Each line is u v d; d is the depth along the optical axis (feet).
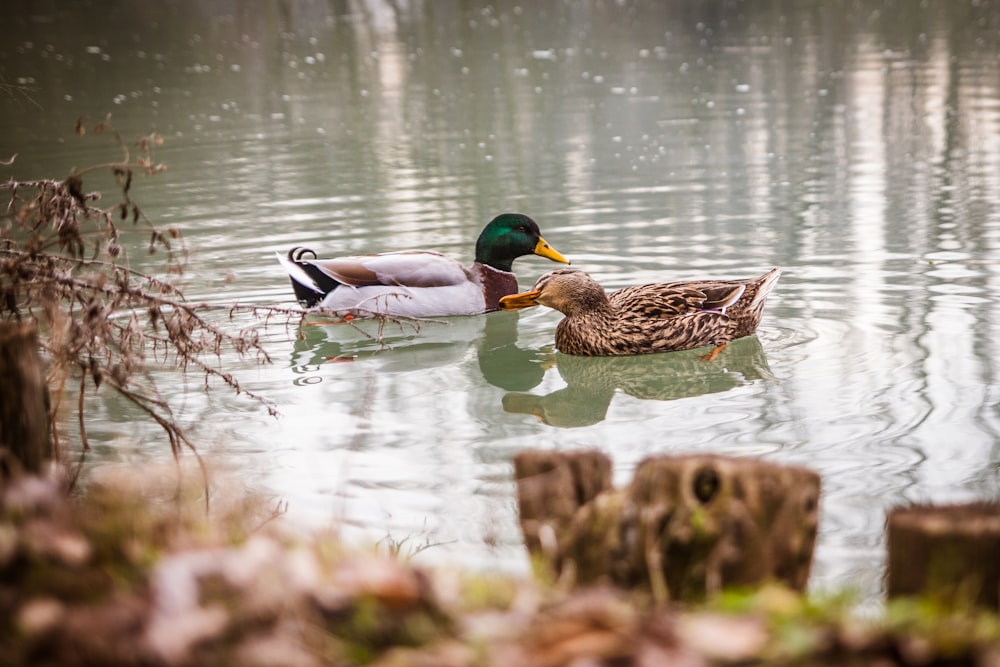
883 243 47.21
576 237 50.78
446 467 27.04
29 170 66.28
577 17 138.72
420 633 12.83
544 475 16.60
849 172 60.90
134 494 16.48
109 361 26.45
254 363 36.70
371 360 37.65
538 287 39.29
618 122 78.33
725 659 12.09
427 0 153.79
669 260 46.68
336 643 12.53
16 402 16.81
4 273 24.31
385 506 24.38
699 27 128.06
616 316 38.86
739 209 54.39
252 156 70.38
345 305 42.06
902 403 30.40
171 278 44.88
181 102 91.71
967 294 40.01
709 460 15.35
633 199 57.31
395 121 81.76
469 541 22.12
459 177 63.67
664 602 14.46
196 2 155.02
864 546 21.81
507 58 110.73
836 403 30.81
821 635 12.27
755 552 15.10
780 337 37.50
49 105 90.63
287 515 23.65
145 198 59.62
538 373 36.81
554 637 12.52
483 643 12.59
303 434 29.76
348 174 64.85
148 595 12.79
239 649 12.13
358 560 13.84
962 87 84.38
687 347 38.40
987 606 14.01
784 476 15.17
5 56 116.67
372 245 50.06
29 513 13.99
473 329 42.27
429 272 43.42
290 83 100.83
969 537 14.03
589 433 29.76
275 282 45.03
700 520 14.99
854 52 105.09
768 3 143.33
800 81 91.09
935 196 54.75
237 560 13.30
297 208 57.00
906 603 13.60
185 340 27.43
